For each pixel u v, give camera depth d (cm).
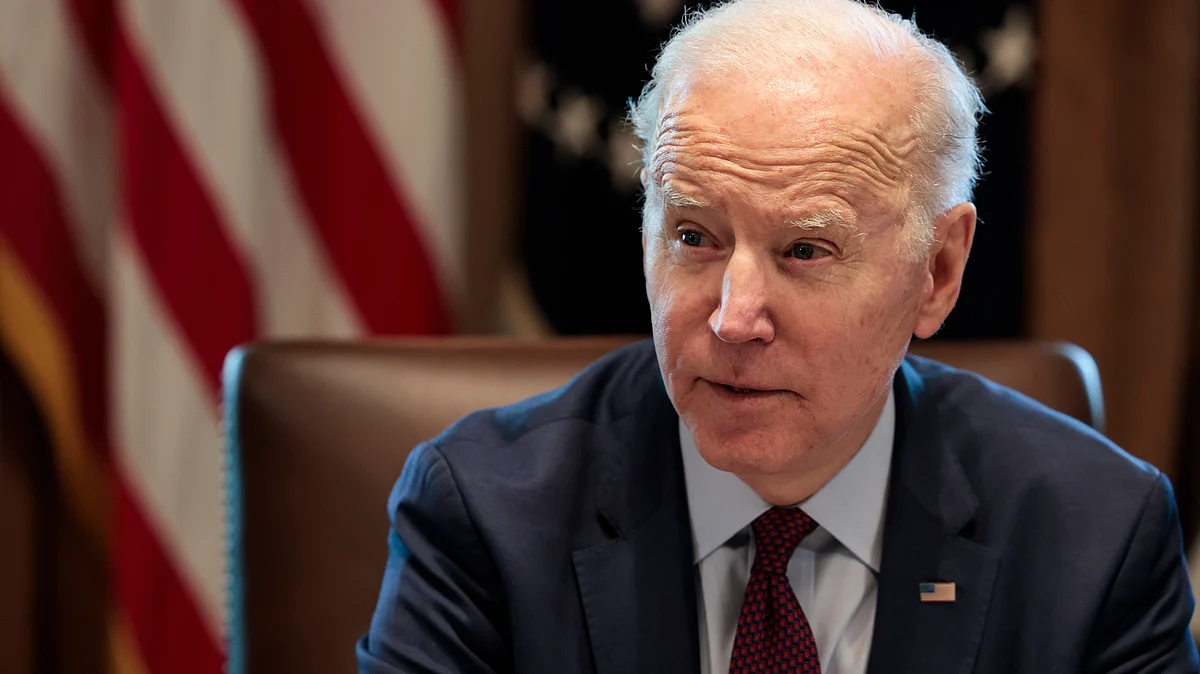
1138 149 649
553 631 350
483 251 693
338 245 655
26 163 638
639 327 734
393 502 373
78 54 648
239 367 423
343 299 655
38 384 650
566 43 708
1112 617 357
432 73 650
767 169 289
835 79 296
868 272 301
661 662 349
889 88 301
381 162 651
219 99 630
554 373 435
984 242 706
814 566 366
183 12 625
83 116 653
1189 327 695
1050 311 668
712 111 296
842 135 291
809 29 303
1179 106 643
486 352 438
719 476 361
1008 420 395
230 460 421
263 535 411
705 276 306
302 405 416
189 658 638
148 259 626
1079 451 383
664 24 700
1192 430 702
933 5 688
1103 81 649
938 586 355
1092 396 449
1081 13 647
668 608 354
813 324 298
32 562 678
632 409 388
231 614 420
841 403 310
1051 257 665
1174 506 374
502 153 691
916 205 309
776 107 291
